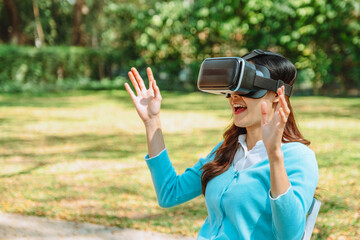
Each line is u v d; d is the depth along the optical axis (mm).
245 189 1653
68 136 10570
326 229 4426
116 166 7500
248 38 22609
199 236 1821
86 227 4574
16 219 4781
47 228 4527
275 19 21516
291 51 21781
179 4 23781
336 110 14977
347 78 21703
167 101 19609
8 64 23406
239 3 22062
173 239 4293
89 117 14148
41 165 7559
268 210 1628
